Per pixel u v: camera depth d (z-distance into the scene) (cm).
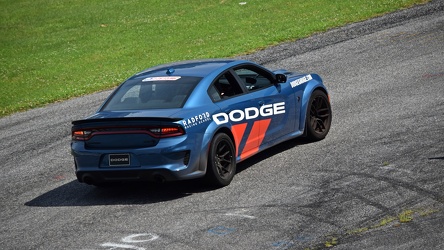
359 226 1120
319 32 3753
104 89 2970
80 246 1138
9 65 3997
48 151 1941
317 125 1730
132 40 4403
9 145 2081
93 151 1377
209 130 1397
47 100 2822
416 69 2552
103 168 1373
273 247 1059
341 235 1089
